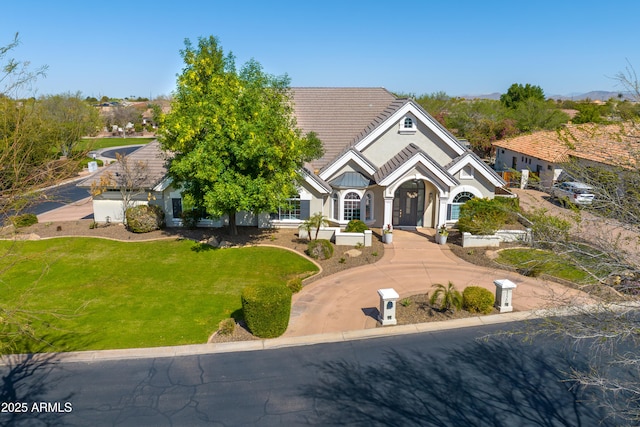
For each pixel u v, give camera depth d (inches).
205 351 615.8
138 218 1056.8
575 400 510.9
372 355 604.1
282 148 936.3
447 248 1016.2
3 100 490.9
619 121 404.8
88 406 505.0
